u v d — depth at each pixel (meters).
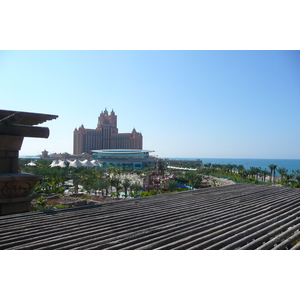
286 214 5.92
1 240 3.94
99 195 39.50
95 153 121.56
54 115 6.61
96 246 3.80
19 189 6.11
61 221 5.10
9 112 6.09
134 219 5.34
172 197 7.95
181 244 4.00
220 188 9.88
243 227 4.87
